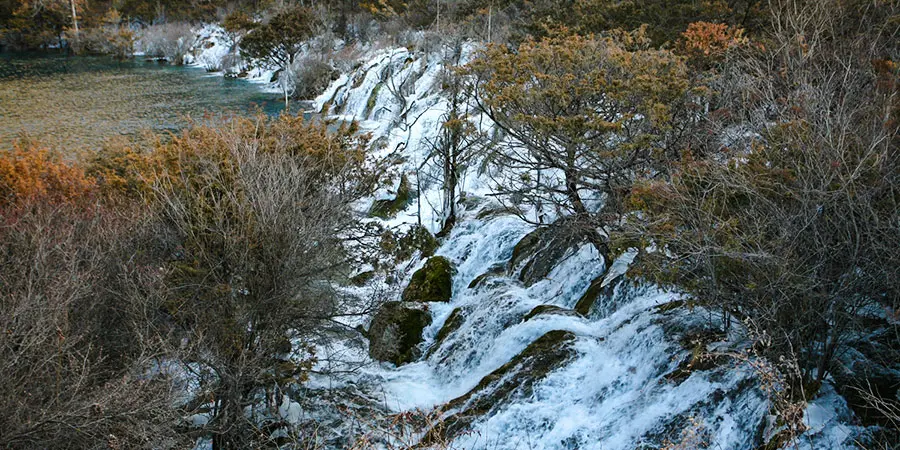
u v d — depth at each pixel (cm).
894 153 632
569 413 862
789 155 704
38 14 6912
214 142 1142
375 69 3425
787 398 658
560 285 1195
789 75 844
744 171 720
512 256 1378
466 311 1237
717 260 702
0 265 886
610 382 872
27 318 749
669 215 752
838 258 642
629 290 1025
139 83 4628
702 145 939
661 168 996
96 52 6606
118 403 736
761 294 673
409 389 1083
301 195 1034
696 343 811
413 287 1378
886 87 741
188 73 5225
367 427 949
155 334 870
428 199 1839
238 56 5250
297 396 1008
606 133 1055
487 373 1020
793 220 651
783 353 663
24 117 3366
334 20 4959
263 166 1009
